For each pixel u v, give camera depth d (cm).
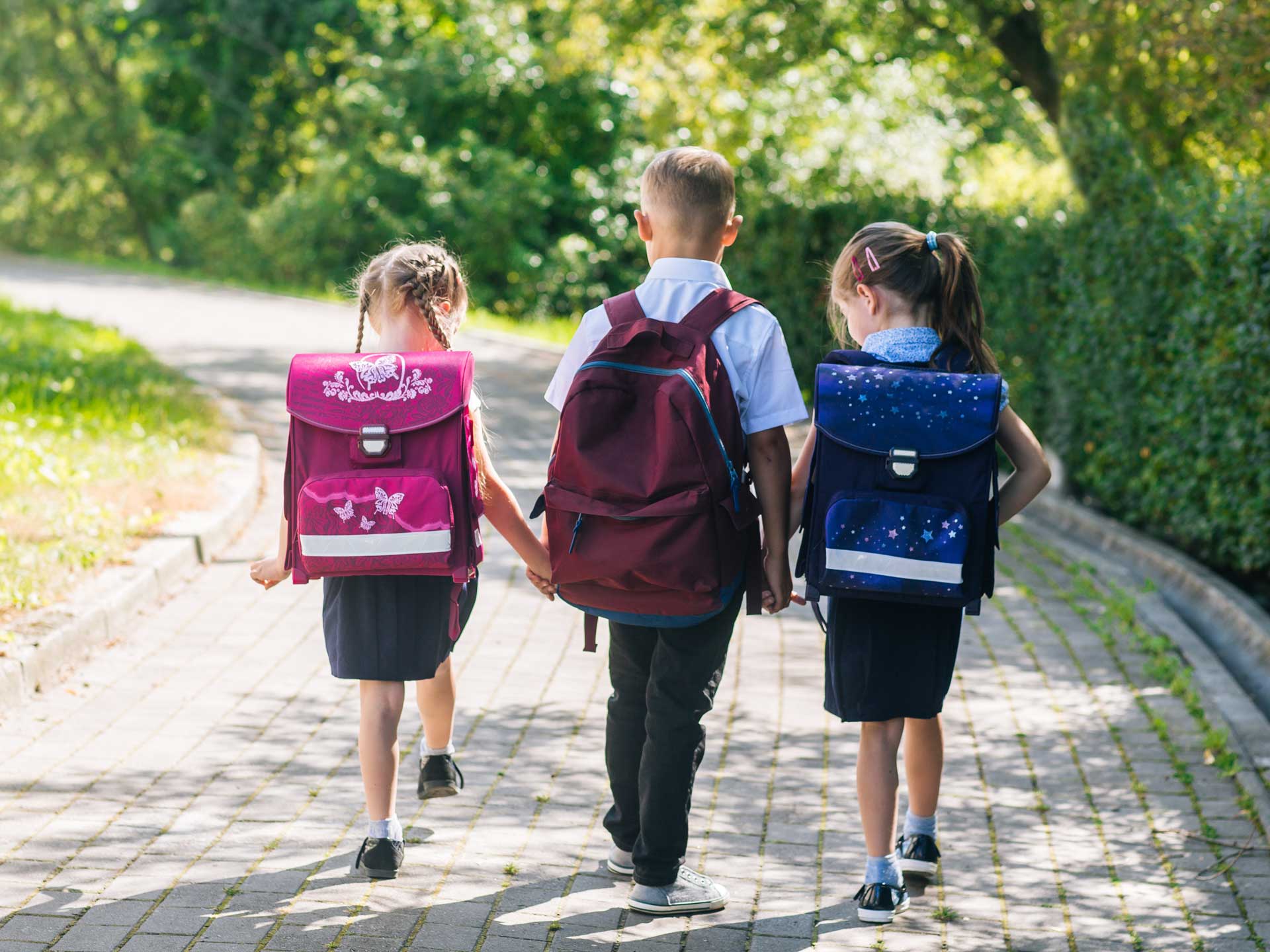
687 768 357
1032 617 696
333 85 3406
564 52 1892
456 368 359
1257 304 718
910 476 342
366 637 363
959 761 495
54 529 695
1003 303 1125
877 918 362
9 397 1116
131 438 1000
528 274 2991
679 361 339
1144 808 454
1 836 397
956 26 1551
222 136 3638
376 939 345
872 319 371
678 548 333
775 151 2233
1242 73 907
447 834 414
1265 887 396
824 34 1598
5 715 493
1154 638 633
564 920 360
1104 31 1002
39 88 3781
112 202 3916
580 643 627
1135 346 883
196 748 477
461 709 530
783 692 569
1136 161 927
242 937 343
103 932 343
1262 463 733
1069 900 387
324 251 3108
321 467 357
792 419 349
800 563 357
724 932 358
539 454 1109
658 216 355
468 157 3073
